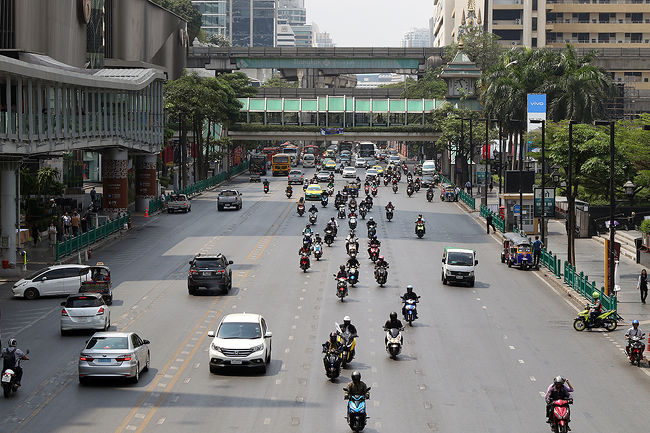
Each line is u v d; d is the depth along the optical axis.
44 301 70.50
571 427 40.03
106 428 38.16
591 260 98.50
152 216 135.50
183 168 176.38
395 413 41.22
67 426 38.38
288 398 43.38
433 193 174.25
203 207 149.50
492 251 103.62
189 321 61.94
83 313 56.81
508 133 171.62
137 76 125.12
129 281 79.25
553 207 99.56
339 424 39.28
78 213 118.31
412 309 61.62
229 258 93.38
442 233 118.75
